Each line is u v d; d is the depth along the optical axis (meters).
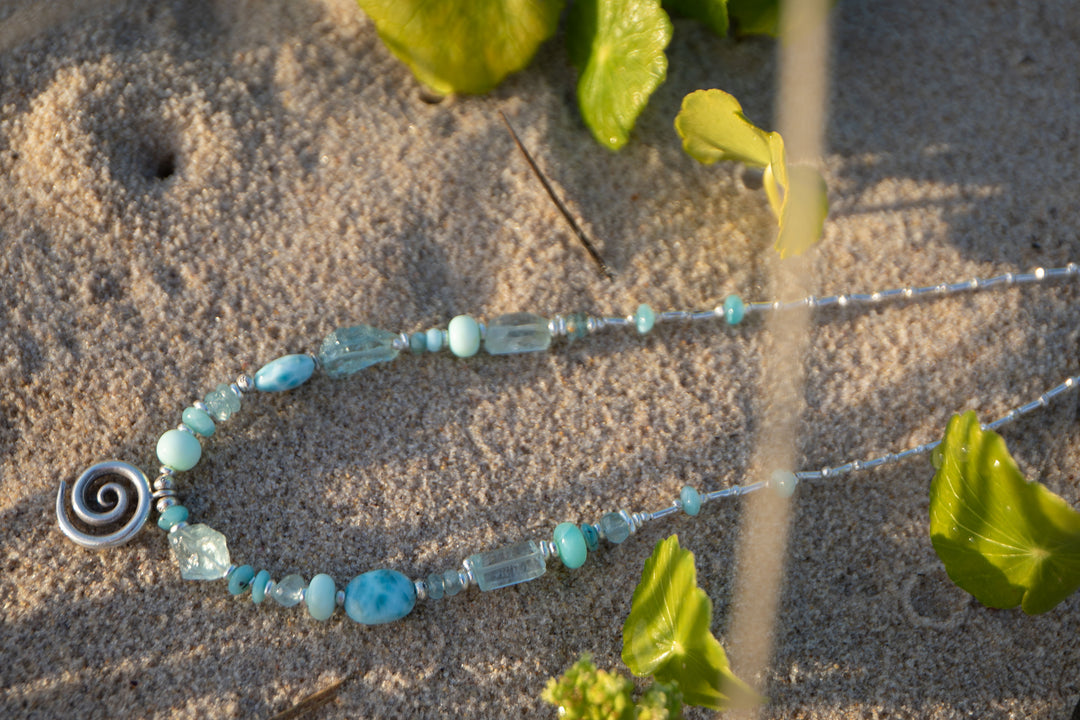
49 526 0.47
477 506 0.48
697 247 0.50
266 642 0.47
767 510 0.48
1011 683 0.47
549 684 0.43
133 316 0.48
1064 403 0.50
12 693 0.46
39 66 0.50
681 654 0.44
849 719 0.47
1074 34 0.53
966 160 0.52
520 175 0.50
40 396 0.48
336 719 0.46
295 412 0.48
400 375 0.49
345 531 0.47
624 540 0.48
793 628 0.47
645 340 0.49
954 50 0.53
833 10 0.53
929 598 0.48
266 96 0.50
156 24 0.50
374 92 0.51
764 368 0.49
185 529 0.46
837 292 0.50
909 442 0.49
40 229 0.48
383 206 0.49
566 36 0.51
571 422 0.49
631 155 0.51
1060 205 0.51
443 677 0.46
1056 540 0.45
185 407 0.48
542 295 0.49
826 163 0.51
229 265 0.49
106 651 0.46
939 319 0.50
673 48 0.52
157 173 0.49
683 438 0.49
